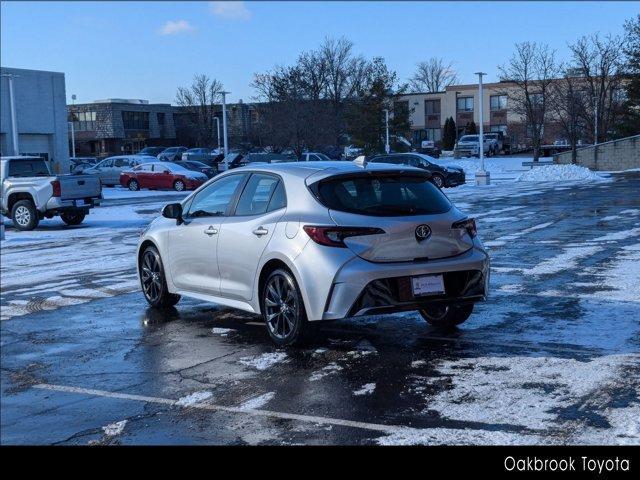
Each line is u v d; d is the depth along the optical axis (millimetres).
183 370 6547
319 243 6516
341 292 6398
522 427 4875
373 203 6719
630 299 8500
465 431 4852
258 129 52156
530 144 70500
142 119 85625
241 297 7523
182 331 7988
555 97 50312
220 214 7938
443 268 6672
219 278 7852
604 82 48812
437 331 7512
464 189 31500
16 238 18156
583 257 11727
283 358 6754
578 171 35969
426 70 112812
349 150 54094
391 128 51656
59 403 5805
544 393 5504
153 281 9070
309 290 6539
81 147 85188
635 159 43188
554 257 11867
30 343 7730
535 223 17047
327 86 61125
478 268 6871
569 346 6727
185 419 5324
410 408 5316
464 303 6859
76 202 20469
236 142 61094
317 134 46594
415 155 33906
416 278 6582
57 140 44875
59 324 8570
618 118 51844
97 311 9211
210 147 74062
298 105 47812
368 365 6422
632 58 48375
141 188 39562
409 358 6586
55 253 15203
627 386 5574
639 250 12188
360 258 6461
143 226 20406
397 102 52906
